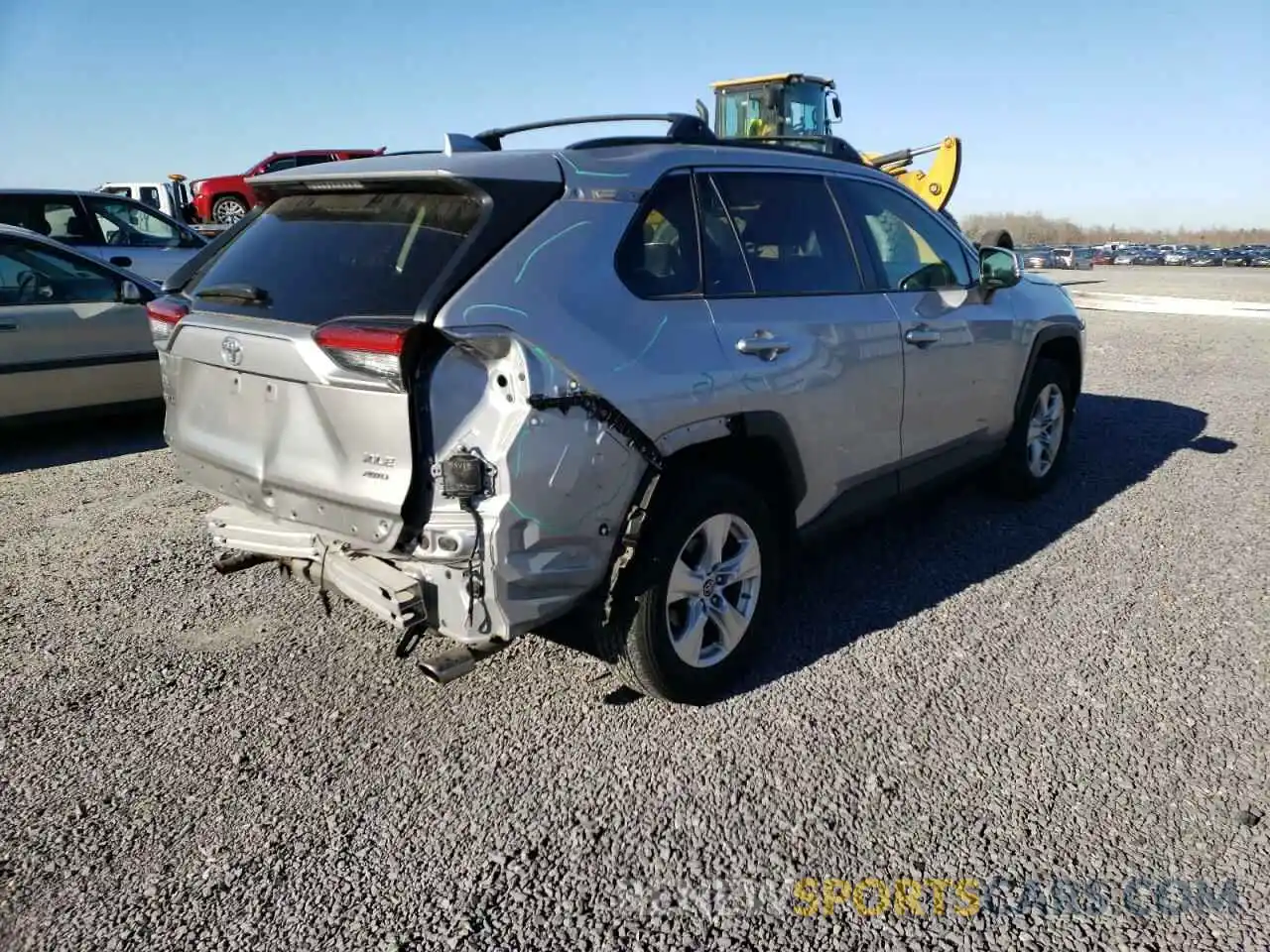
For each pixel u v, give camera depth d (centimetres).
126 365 738
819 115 1711
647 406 299
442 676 277
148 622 414
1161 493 589
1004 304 505
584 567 294
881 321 406
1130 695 350
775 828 279
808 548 398
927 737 324
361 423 278
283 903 252
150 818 286
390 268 290
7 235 689
